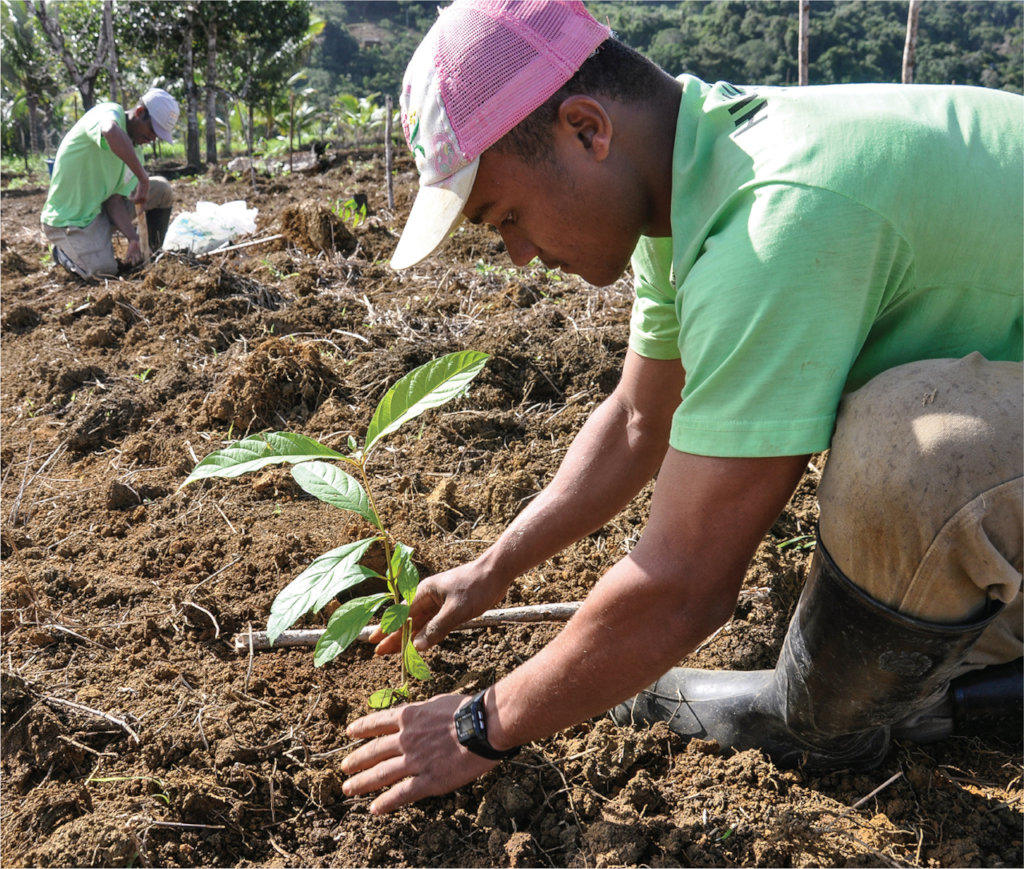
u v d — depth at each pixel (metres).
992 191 1.23
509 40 1.22
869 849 1.52
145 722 1.81
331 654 1.45
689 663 1.97
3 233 7.28
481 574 1.77
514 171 1.27
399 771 1.48
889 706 1.45
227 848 1.61
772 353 1.14
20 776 1.73
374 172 9.20
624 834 1.54
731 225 1.18
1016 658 1.66
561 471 1.78
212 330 3.76
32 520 2.62
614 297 3.95
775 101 1.26
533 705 1.36
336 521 2.50
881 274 1.19
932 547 1.22
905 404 1.23
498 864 1.54
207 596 2.15
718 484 1.19
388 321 3.77
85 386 3.44
